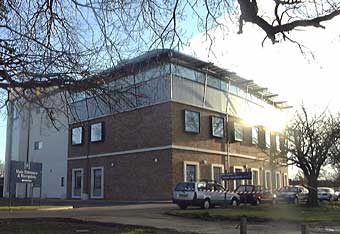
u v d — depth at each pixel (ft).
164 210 91.45
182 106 137.49
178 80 136.87
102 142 156.66
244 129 166.30
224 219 70.90
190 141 138.92
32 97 38.42
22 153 196.13
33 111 44.14
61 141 179.01
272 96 182.09
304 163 104.01
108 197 151.02
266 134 180.86
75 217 70.03
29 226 48.98
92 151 160.76
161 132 135.33
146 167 138.62
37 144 192.34
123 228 50.85
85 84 36.60
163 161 133.69
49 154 184.85
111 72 37.22
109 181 151.74
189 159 137.49
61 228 48.39
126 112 41.63
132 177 143.02
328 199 157.07
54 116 47.39
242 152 163.22
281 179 196.44
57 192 177.78
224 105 156.04
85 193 161.17
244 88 168.04
